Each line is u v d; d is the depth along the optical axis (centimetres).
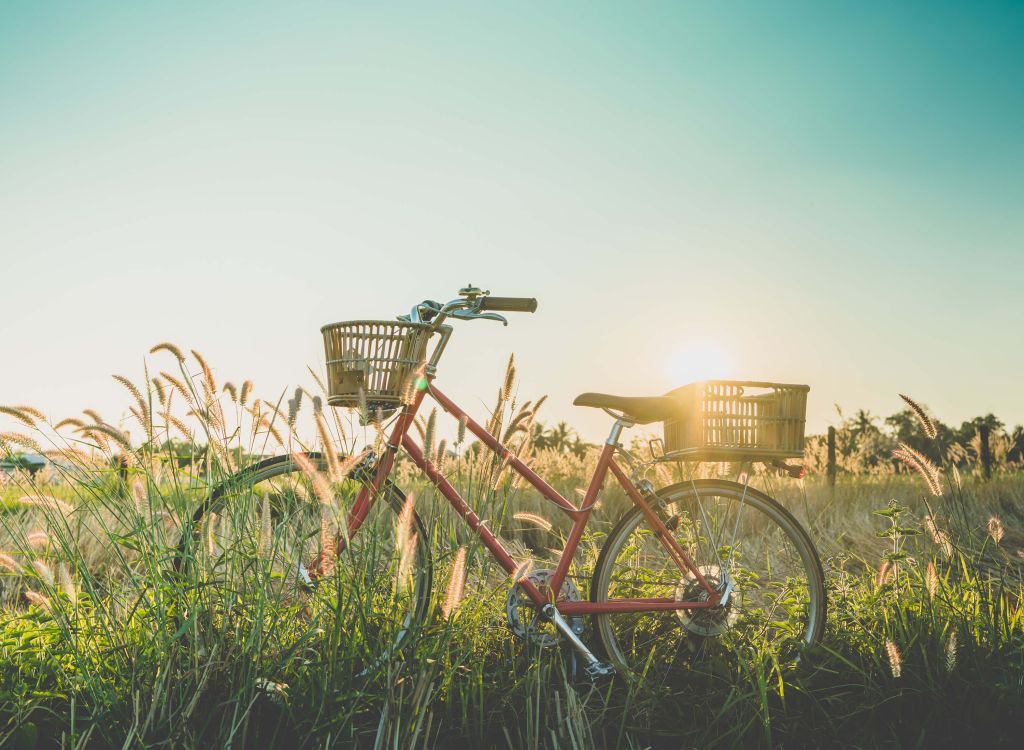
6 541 314
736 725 247
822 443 1052
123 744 203
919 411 319
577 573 369
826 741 251
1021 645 278
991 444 1022
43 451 239
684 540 380
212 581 225
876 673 287
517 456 313
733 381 307
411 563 229
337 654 231
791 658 313
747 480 335
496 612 300
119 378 246
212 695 219
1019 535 648
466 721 238
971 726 251
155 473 243
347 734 223
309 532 252
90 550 287
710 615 313
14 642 252
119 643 229
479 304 308
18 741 211
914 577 341
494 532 302
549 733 246
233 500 251
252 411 271
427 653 231
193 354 256
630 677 271
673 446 329
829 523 667
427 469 296
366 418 264
